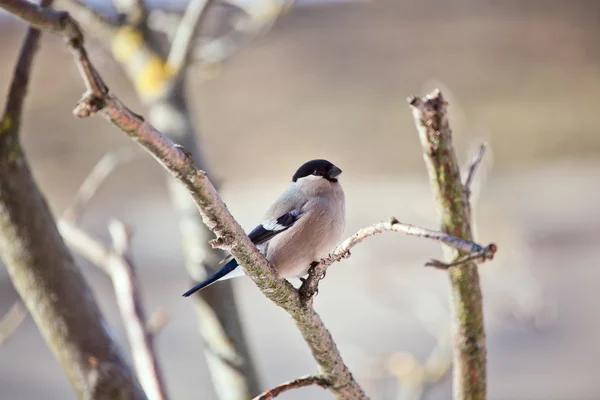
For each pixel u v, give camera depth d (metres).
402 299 10.38
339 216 6.22
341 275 14.84
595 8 23.23
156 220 17.78
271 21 8.04
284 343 13.48
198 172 3.42
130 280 5.80
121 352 5.00
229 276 5.59
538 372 12.23
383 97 20.86
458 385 4.55
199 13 7.25
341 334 12.94
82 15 7.52
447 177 4.27
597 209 16.27
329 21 23.50
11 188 4.93
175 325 14.53
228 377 6.59
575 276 14.20
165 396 5.30
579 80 21.17
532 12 23.53
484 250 3.37
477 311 4.45
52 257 4.97
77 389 4.86
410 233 3.58
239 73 22.14
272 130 20.28
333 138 19.92
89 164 18.91
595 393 11.48
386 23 23.34
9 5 3.35
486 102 20.89
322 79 22.09
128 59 7.56
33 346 14.38
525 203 16.59
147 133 3.16
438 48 22.66
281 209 6.11
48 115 19.30
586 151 19.70
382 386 7.92
